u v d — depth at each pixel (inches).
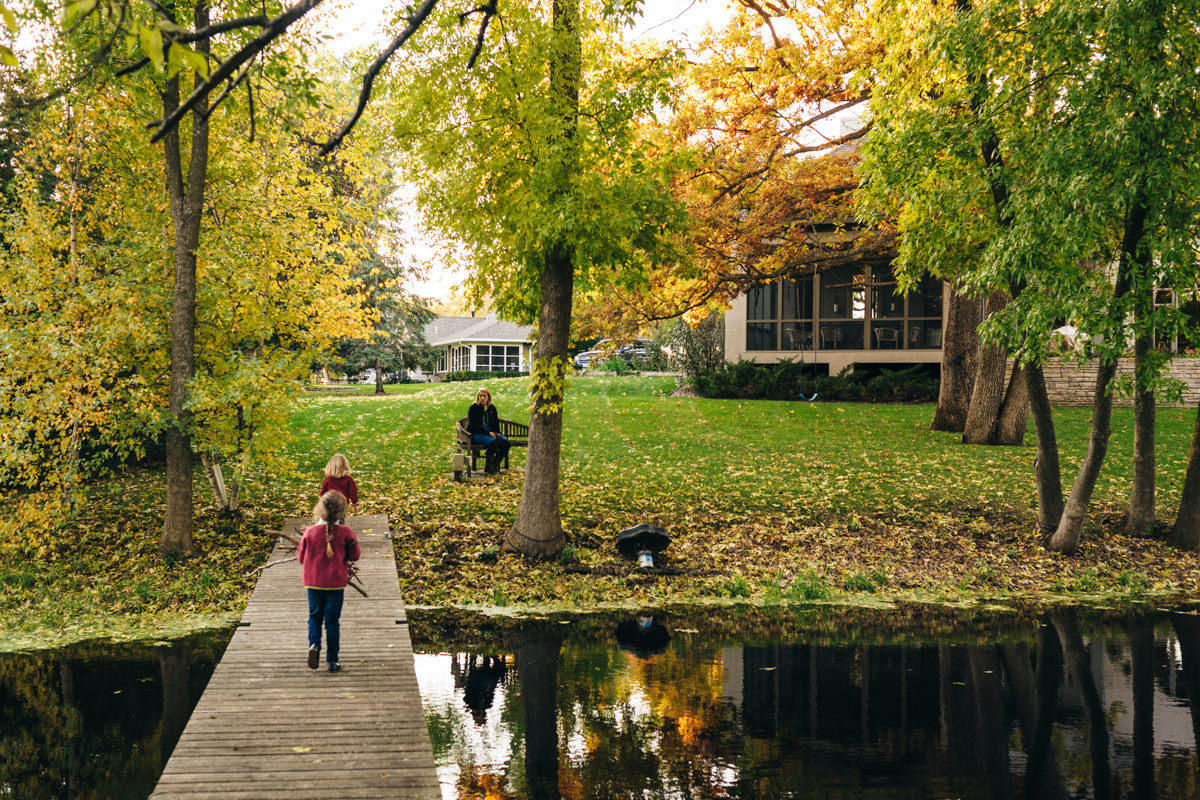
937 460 722.2
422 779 199.2
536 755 234.5
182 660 321.7
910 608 414.6
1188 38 397.1
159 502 589.6
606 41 453.1
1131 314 431.5
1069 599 434.0
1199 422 518.3
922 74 480.4
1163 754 238.8
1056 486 525.0
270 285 500.7
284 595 379.6
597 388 1263.5
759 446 790.5
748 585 449.1
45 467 482.0
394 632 324.8
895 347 1175.6
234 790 191.8
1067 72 411.8
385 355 1536.7
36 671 309.0
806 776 221.5
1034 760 233.3
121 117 456.1
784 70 701.3
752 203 749.9
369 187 555.2
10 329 436.8
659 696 286.7
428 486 634.8
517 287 488.1
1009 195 438.3
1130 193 390.0
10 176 670.5
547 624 379.9
